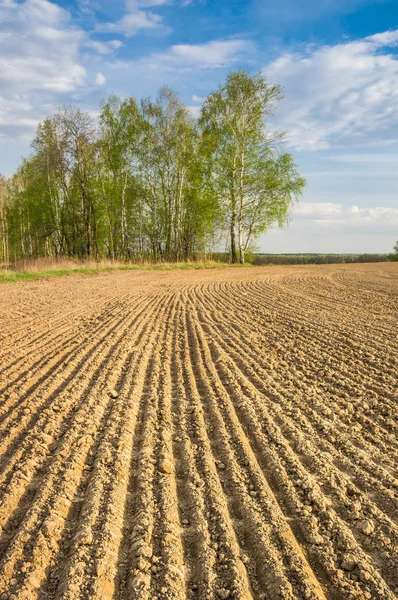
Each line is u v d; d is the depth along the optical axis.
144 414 5.03
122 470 3.79
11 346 7.98
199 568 2.73
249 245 36.28
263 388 5.97
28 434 4.44
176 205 36.16
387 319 10.90
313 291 17.16
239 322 10.55
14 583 2.57
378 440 4.54
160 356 7.46
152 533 3.04
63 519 3.15
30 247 43.25
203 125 32.84
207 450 4.21
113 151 33.19
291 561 2.79
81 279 21.38
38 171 35.34
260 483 3.66
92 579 2.59
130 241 39.69
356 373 6.63
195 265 33.34
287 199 32.19
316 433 4.65
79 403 5.28
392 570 2.77
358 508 3.36
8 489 3.50
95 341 8.34
